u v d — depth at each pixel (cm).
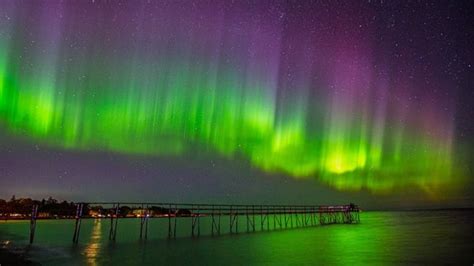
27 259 2111
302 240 3550
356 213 7975
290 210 5319
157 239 3603
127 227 6425
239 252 2591
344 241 3447
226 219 11506
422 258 2253
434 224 7131
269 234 4394
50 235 4119
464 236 3938
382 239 3628
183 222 9088
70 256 2312
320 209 6175
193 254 2483
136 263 2077
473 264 2038
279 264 2061
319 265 2023
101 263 2056
